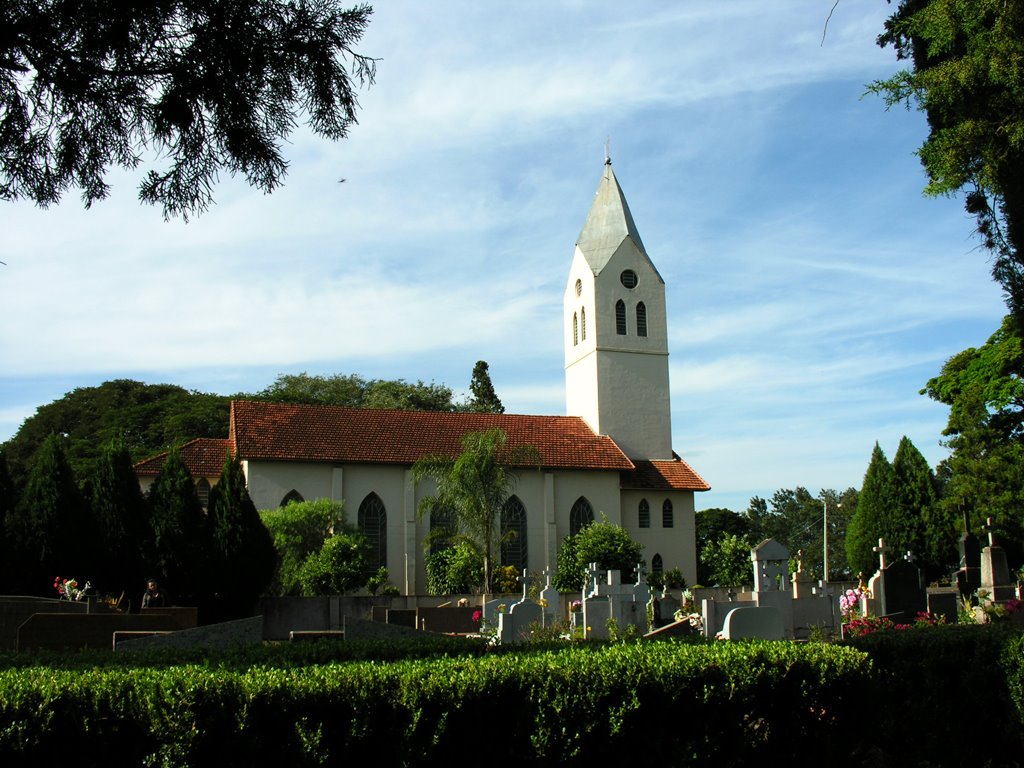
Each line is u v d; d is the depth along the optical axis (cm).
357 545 4206
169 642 1748
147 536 3183
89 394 7850
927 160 1955
